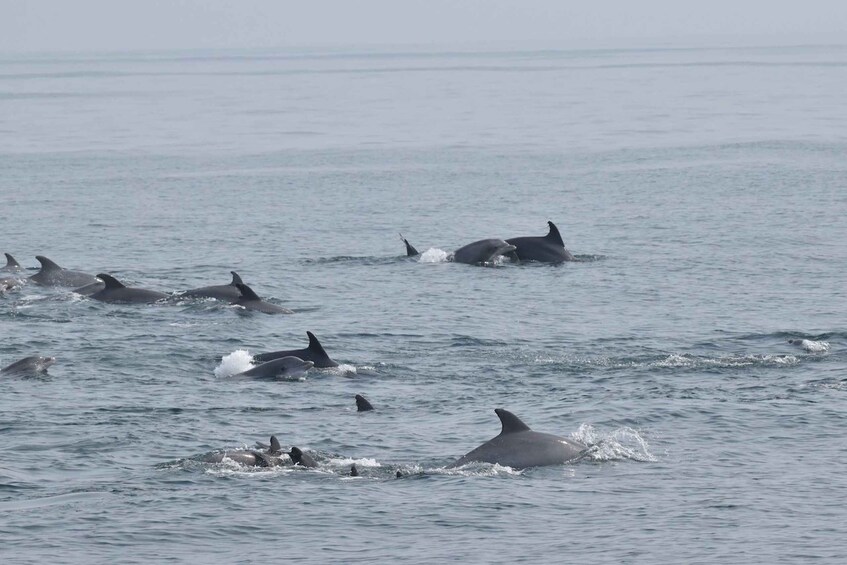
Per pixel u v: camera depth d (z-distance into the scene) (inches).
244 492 3371.1
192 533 3061.0
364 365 5098.4
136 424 4116.6
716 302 6510.8
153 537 3031.5
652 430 4013.3
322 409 4372.5
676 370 4936.0
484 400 4498.0
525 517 3179.1
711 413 4200.3
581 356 5275.6
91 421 4151.1
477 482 3464.6
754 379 4744.1
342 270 7623.0
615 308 6387.8
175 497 3326.8
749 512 3193.9
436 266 7706.7
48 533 3048.7
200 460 3631.9
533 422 4138.8
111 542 2994.6
